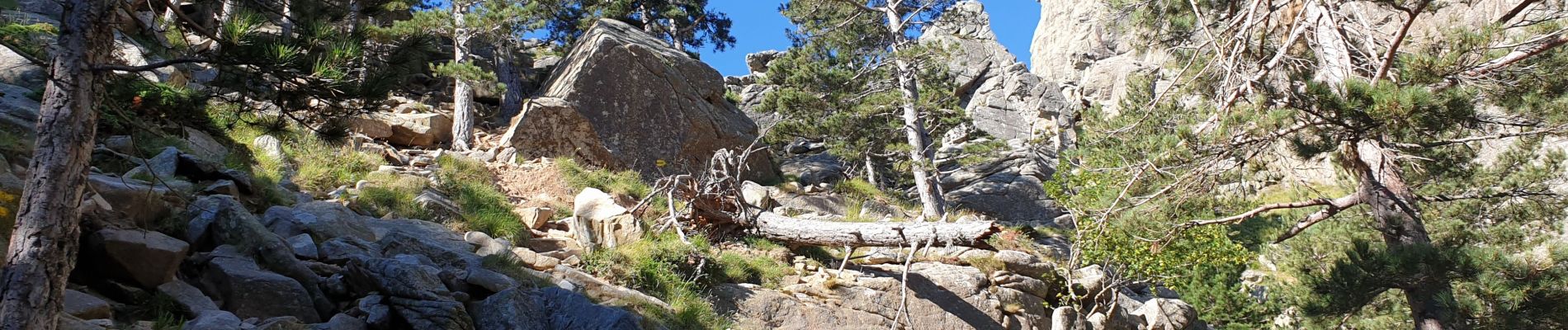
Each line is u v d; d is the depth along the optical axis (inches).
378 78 258.5
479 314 327.0
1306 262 676.7
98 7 214.1
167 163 414.3
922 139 1067.3
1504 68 514.9
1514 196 665.0
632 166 844.6
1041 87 1813.5
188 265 307.7
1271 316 799.7
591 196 537.3
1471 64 484.7
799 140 1382.9
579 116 816.3
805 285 517.7
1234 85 562.9
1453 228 661.9
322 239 382.3
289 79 243.1
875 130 1133.7
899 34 1144.2
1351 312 558.6
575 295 345.7
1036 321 593.9
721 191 605.6
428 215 514.6
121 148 428.1
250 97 259.3
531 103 799.7
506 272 404.8
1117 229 552.1
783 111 1103.6
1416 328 514.9
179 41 631.8
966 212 1029.2
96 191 311.0
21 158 363.9
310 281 319.6
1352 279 513.0
